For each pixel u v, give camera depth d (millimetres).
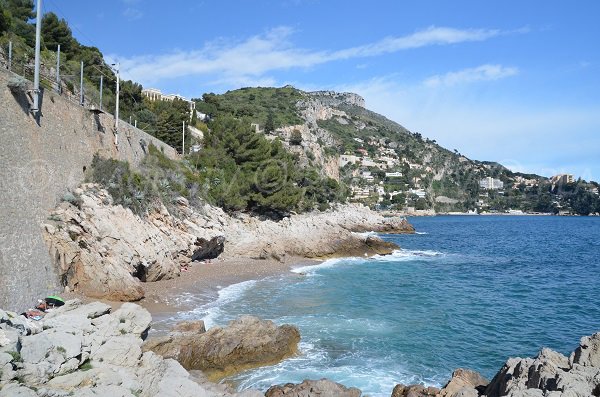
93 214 29844
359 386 19734
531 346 25594
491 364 22828
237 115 147875
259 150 76000
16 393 10414
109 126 38875
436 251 74625
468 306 34812
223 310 29828
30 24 48094
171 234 40344
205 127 96312
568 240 98312
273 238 58094
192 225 45094
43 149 26625
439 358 23359
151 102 86625
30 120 25391
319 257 59156
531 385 14312
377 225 105750
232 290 36312
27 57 38969
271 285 39438
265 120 156750
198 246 45188
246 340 21875
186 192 49656
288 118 169250
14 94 23922
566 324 30156
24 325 13609
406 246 82938
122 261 29844
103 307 17578
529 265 58781
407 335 26766
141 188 39312
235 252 52750
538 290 41906
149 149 49719
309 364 21906
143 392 13461
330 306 32875
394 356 23359
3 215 21312
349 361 22484
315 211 98062
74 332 14383
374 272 50000
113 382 12766
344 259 59844
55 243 25328
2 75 22938
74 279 26297
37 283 22672
